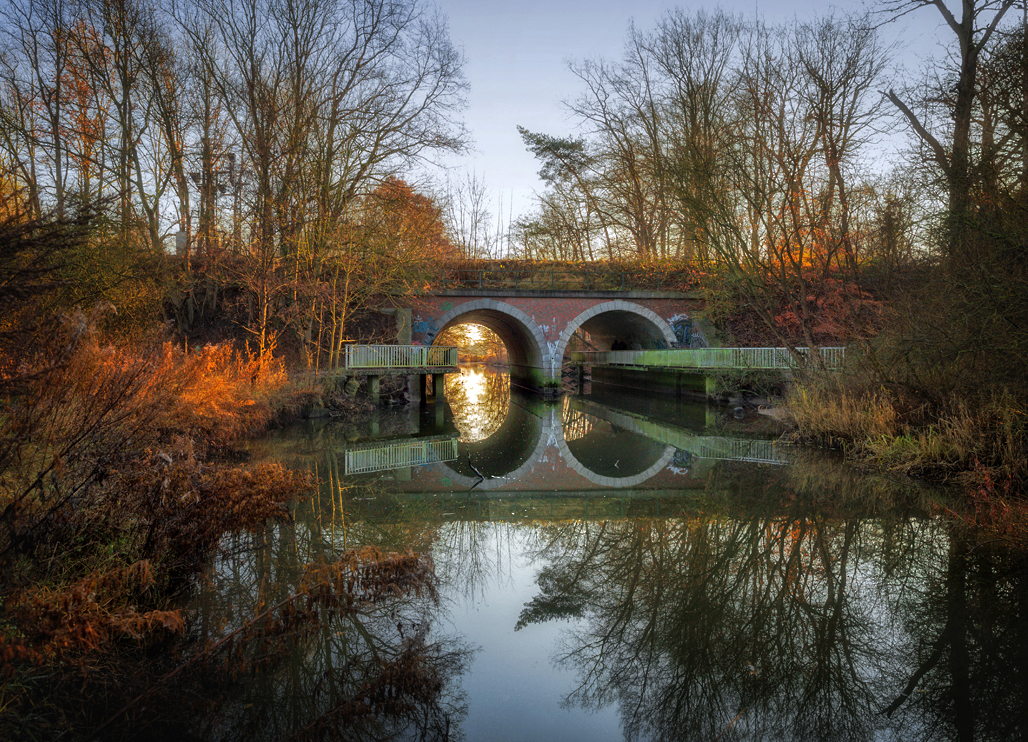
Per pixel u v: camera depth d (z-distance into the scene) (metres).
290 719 3.43
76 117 16.70
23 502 4.27
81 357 4.66
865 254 16.14
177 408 8.03
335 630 4.47
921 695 3.81
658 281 27.61
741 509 8.21
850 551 6.39
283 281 18.14
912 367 10.38
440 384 22.16
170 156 19.11
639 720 3.57
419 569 5.27
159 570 4.88
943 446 9.17
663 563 6.23
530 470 11.52
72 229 4.07
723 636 4.64
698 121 24.17
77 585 3.99
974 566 5.75
